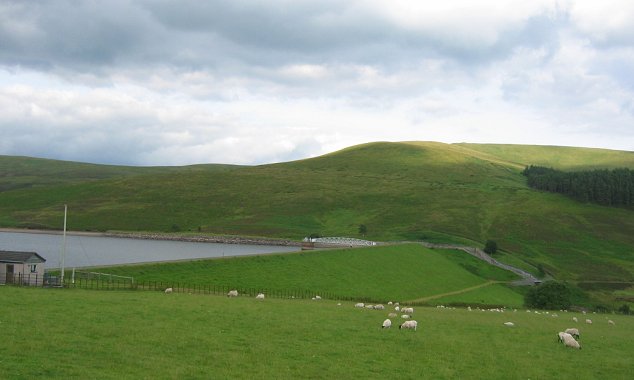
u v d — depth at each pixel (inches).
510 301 5196.9
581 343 1959.9
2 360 1221.7
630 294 6456.7
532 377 1443.2
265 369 1328.7
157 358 1341.0
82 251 7613.2
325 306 2534.5
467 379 1386.6
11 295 2092.8
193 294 2694.4
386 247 6279.5
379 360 1501.0
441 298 4685.0
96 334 1526.8
